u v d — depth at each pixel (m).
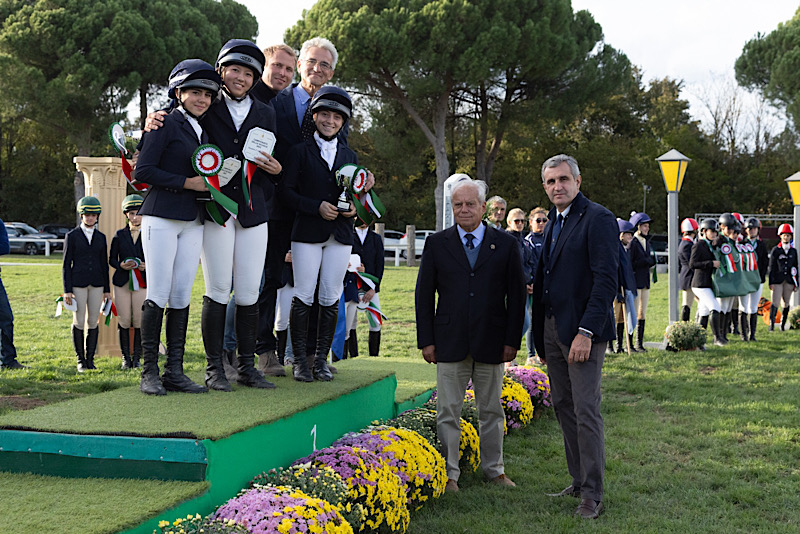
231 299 5.00
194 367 7.76
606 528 3.98
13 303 13.94
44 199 39.28
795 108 33.06
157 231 3.79
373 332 8.22
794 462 5.18
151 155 3.73
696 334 9.91
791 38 34.69
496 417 4.70
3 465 3.19
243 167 3.96
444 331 4.50
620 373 8.32
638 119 44.91
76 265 7.57
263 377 4.28
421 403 5.59
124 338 7.79
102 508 2.70
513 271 4.46
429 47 26.48
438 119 29.22
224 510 2.80
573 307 4.23
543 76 29.62
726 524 4.10
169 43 31.17
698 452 5.41
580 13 31.41
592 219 4.23
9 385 6.70
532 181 37.38
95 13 29.36
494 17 26.84
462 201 4.45
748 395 7.24
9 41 28.77
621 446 5.54
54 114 29.02
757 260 11.38
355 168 4.42
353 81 28.05
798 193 12.48
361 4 28.12
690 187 40.56
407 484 3.94
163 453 3.03
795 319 12.52
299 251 4.47
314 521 2.79
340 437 4.21
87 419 3.31
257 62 3.97
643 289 9.88
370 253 7.87
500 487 4.66
